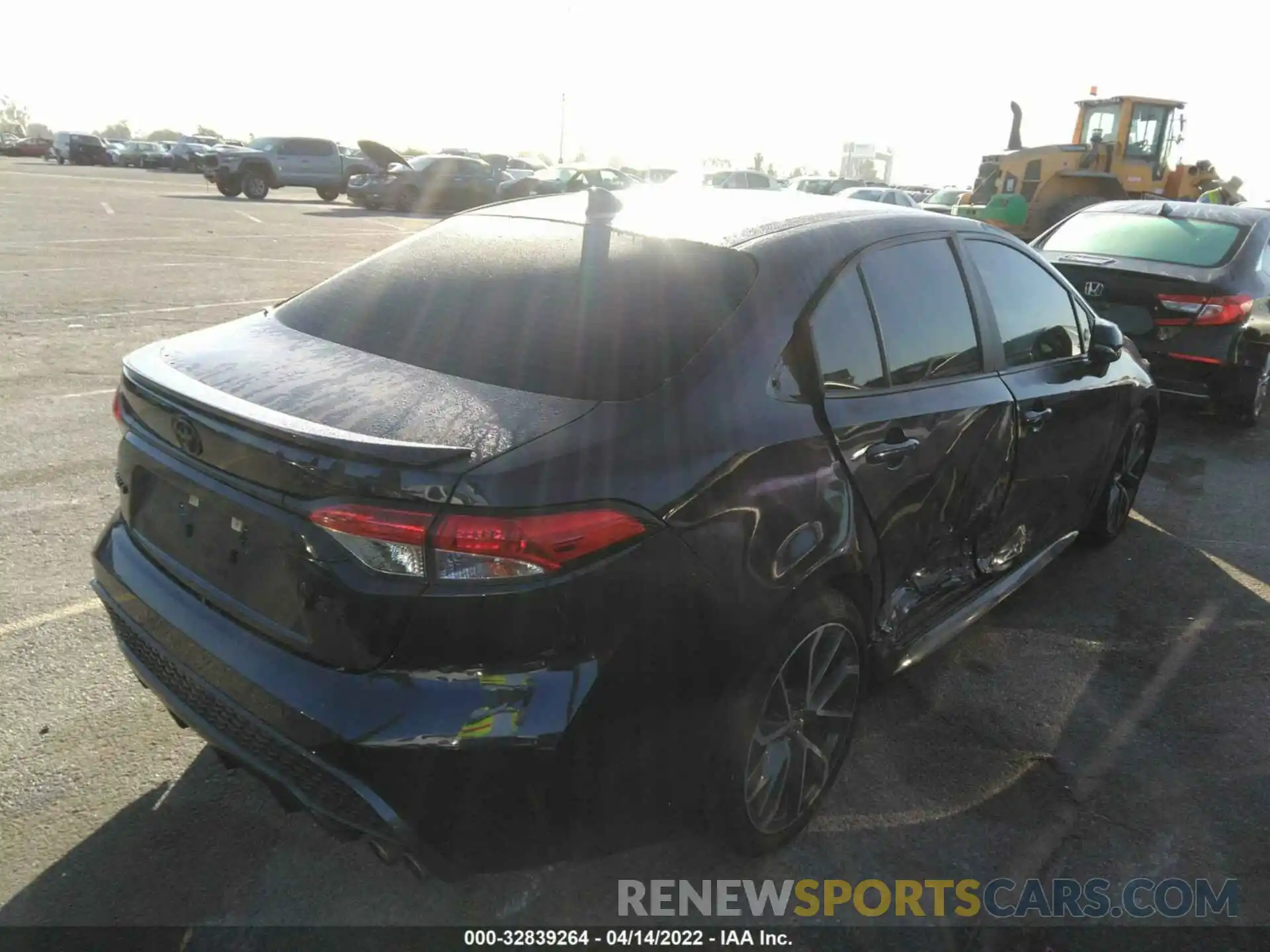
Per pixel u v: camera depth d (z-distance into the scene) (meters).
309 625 2.04
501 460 1.96
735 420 2.29
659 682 2.13
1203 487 5.92
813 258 2.69
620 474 2.05
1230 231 7.17
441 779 1.95
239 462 2.12
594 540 1.97
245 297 10.72
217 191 30.77
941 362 3.09
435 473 1.91
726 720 2.31
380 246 16.80
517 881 2.55
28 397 6.41
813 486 2.45
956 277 3.25
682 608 2.13
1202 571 4.66
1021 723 3.35
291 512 2.02
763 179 28.25
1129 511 5.09
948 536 3.21
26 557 4.11
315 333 2.66
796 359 2.51
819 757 2.71
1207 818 2.90
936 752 3.17
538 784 2.00
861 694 2.87
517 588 1.92
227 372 2.42
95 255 13.48
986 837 2.79
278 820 2.70
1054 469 3.81
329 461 1.95
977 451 3.20
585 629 2.00
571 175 26.47
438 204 26.66
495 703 1.95
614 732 2.07
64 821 2.64
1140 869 2.69
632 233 2.75
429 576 1.91
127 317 9.19
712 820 2.43
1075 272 7.10
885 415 2.75
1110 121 17.42
